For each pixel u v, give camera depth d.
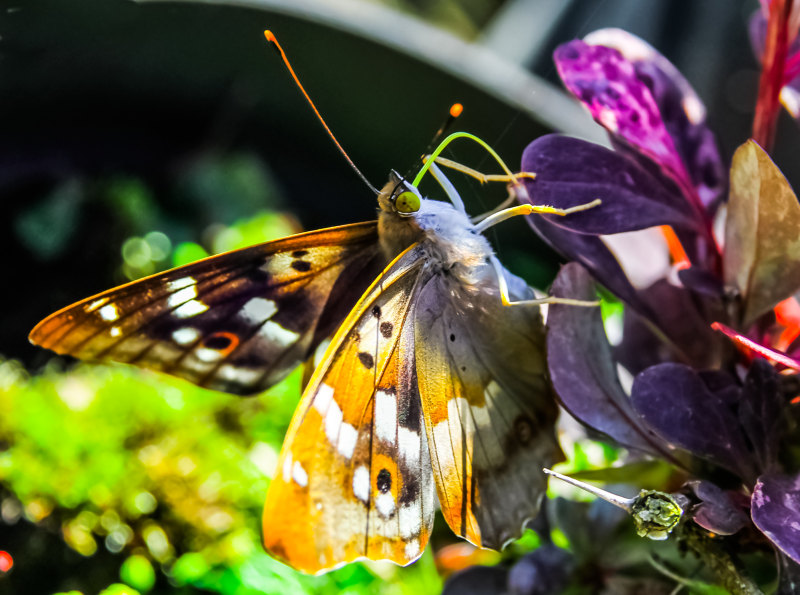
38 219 0.28
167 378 0.25
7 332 0.27
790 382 0.21
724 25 0.38
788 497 0.20
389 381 0.22
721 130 0.36
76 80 0.28
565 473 0.22
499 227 0.28
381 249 0.23
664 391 0.21
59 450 0.24
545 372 0.22
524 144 0.28
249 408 0.25
